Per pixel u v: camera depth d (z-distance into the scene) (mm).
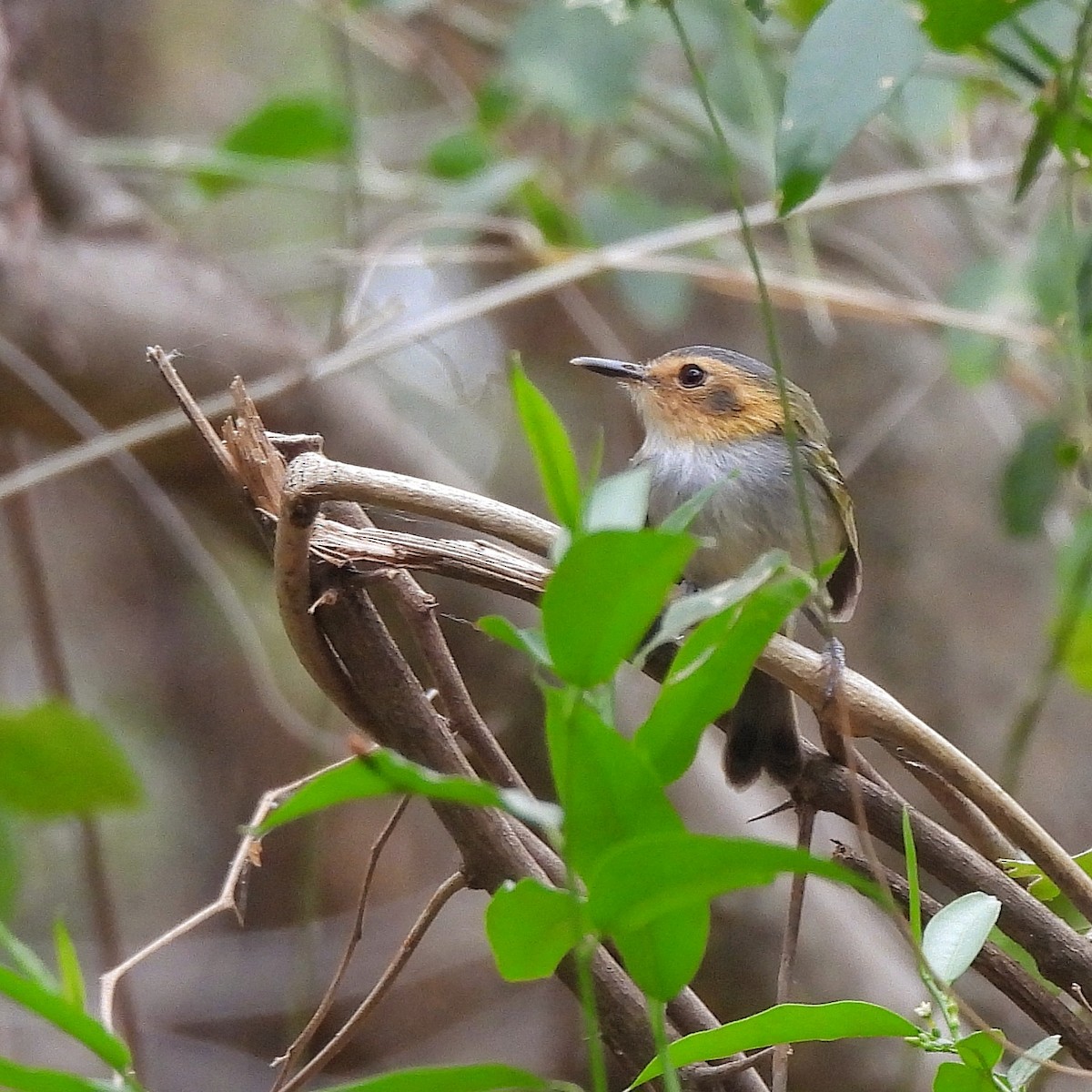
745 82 9742
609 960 4625
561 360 13312
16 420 9922
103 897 9641
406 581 4785
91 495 15672
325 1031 13930
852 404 12625
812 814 5098
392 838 14828
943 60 9391
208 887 15320
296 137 10375
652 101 10891
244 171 10453
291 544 4504
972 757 12219
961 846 4863
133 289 9727
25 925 14711
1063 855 4590
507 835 4746
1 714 7883
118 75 16062
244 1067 14180
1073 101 5973
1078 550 8328
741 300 12781
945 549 12539
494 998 14117
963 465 12602
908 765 5230
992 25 5809
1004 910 4738
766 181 11008
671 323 11133
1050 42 7590
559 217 10875
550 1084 3430
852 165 12875
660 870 3139
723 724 6566
